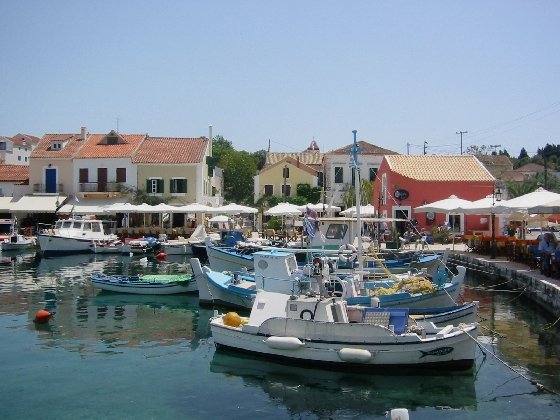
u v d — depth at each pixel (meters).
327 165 59.94
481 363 14.25
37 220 53.53
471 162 47.28
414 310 16.12
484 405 11.73
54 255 41.00
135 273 32.06
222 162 81.12
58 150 55.62
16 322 19.45
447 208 31.36
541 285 19.80
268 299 15.49
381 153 59.38
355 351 13.46
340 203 57.31
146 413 11.43
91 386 12.95
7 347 16.20
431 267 24.58
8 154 88.25
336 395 12.37
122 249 42.34
